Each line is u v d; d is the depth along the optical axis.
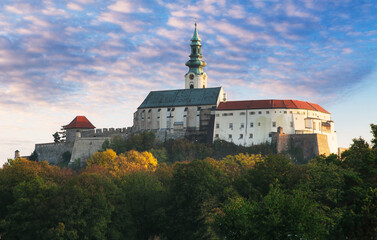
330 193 128.75
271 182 145.88
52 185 155.75
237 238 97.94
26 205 146.62
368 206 90.44
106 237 147.62
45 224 143.12
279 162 152.38
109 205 150.12
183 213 152.38
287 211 89.38
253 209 93.44
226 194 147.75
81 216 144.12
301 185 133.12
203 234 138.88
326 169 139.88
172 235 153.38
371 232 88.25
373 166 123.75
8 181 157.75
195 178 155.25
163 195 164.88
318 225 90.12
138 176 177.88
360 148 151.62
